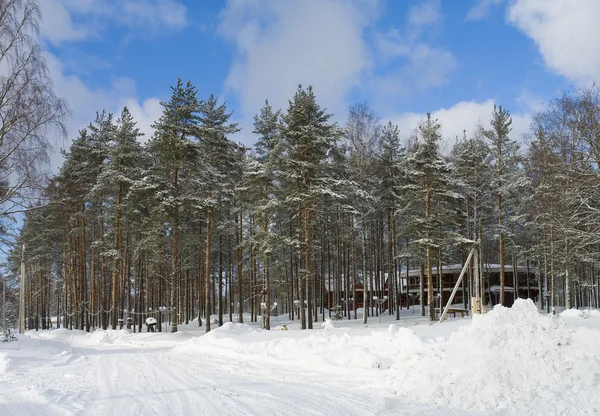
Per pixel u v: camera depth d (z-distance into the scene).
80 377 10.55
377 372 10.30
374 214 36.50
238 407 7.20
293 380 9.87
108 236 32.84
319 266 44.03
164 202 26.33
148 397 8.04
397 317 33.75
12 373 11.21
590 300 43.66
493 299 47.91
